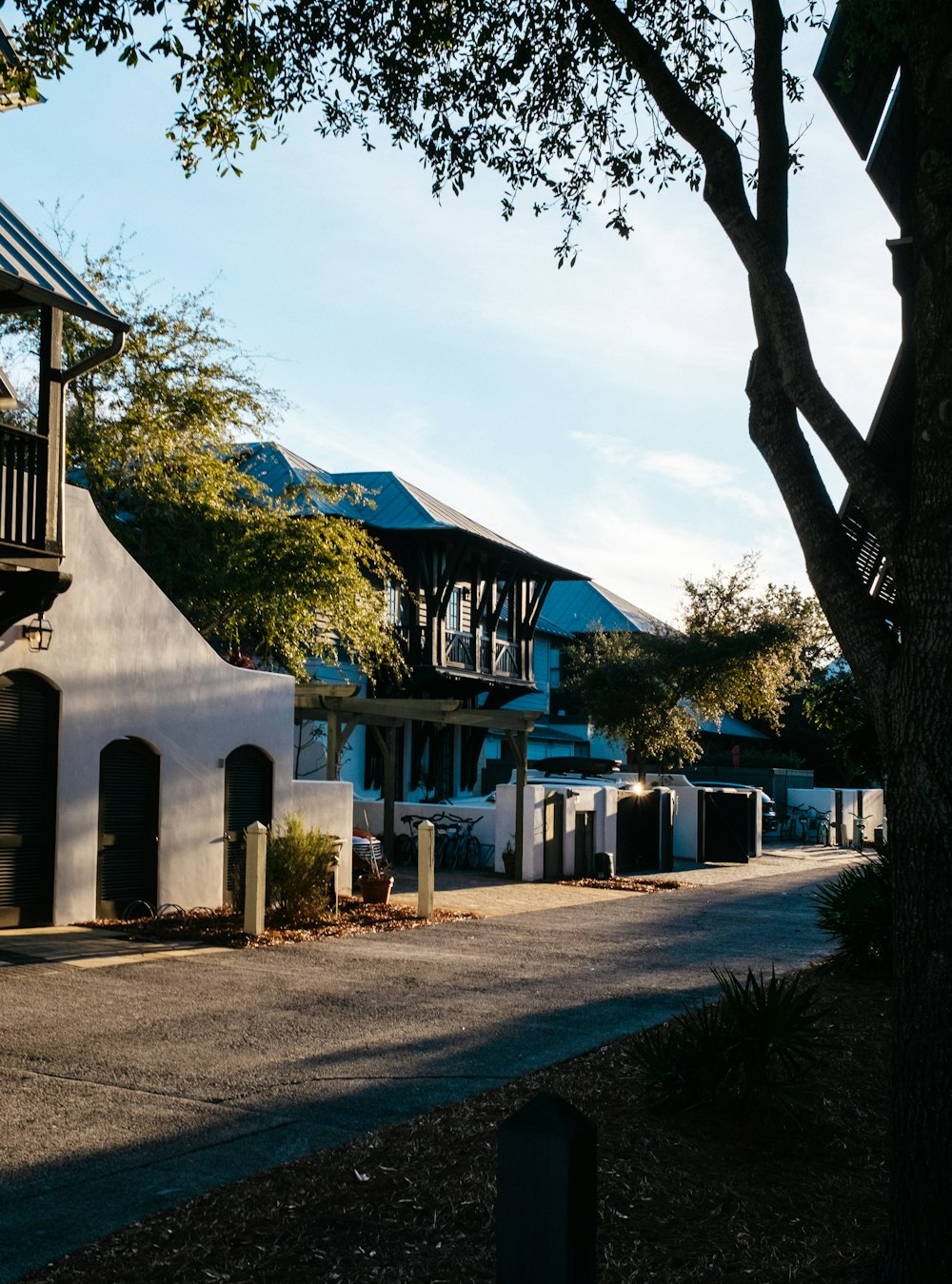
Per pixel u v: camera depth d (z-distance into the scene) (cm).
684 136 566
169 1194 518
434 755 3375
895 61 962
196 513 2136
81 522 1348
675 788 2959
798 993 1012
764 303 519
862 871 1223
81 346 2031
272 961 1167
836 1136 609
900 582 440
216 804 1542
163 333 2103
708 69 854
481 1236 464
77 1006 920
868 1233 478
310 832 1534
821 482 502
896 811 425
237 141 938
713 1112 630
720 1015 668
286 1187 521
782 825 3953
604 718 3244
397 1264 440
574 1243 296
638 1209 494
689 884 2288
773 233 536
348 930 1412
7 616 1223
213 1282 424
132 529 2134
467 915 1616
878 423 984
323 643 2309
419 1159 557
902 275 955
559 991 1052
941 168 433
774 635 3186
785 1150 583
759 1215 493
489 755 3772
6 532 1155
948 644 416
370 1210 492
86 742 1351
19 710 1278
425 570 3147
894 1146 416
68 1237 468
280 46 898
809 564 487
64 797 1320
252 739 1608
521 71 902
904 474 1016
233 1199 506
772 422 511
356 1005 960
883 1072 736
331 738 1964
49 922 1302
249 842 1322
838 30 955
